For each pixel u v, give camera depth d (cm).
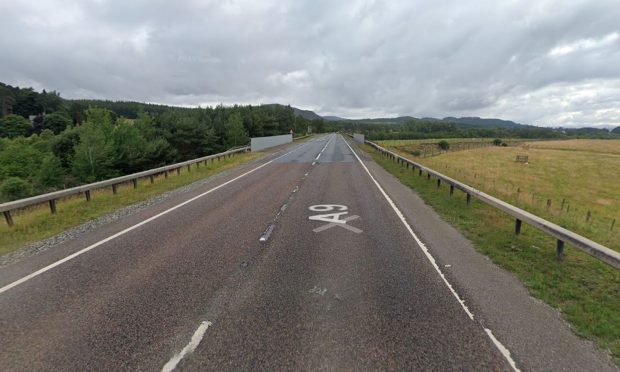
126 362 317
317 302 425
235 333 360
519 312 406
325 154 3109
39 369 310
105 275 509
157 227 775
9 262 577
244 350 332
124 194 1215
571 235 530
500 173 4056
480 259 577
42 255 607
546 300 436
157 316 394
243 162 2414
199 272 516
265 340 348
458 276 506
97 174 3662
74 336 358
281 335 356
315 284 475
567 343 348
